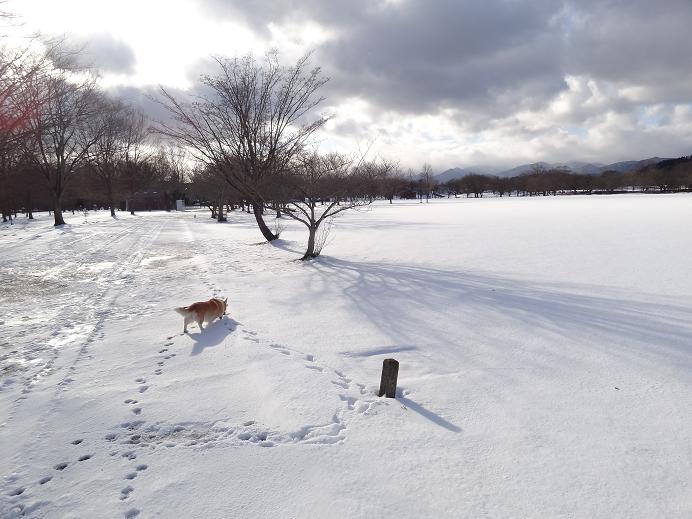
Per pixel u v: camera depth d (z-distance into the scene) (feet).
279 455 10.89
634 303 24.18
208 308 20.57
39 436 11.93
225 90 49.42
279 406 13.26
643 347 17.79
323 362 16.94
